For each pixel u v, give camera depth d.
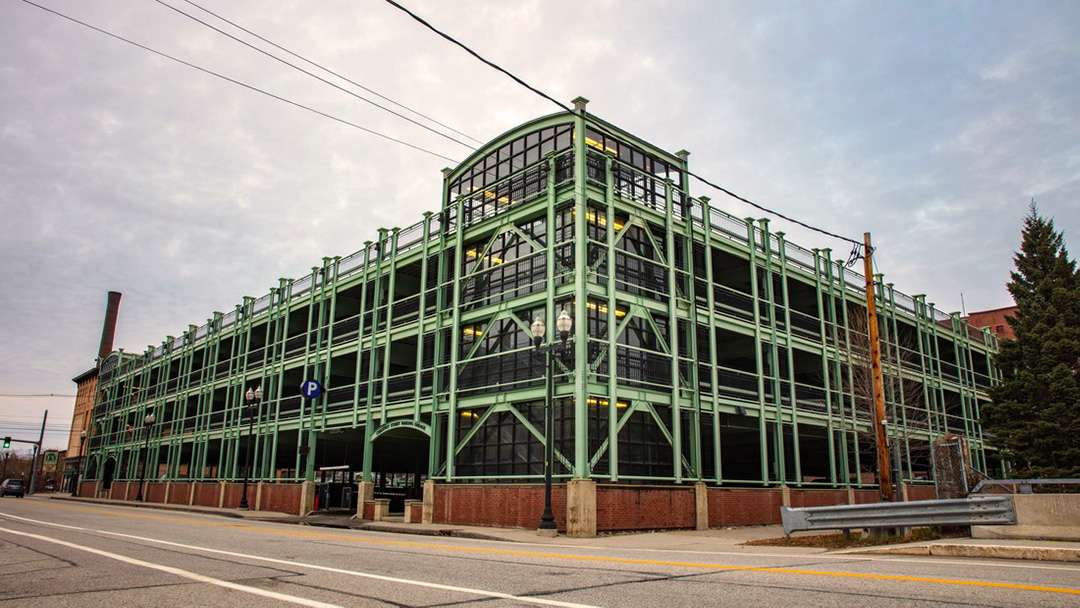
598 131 24.67
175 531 17.08
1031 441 29.14
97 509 31.22
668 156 27.44
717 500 24.00
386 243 31.98
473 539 18.50
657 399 23.56
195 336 47.59
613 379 22.02
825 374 30.55
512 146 27.16
